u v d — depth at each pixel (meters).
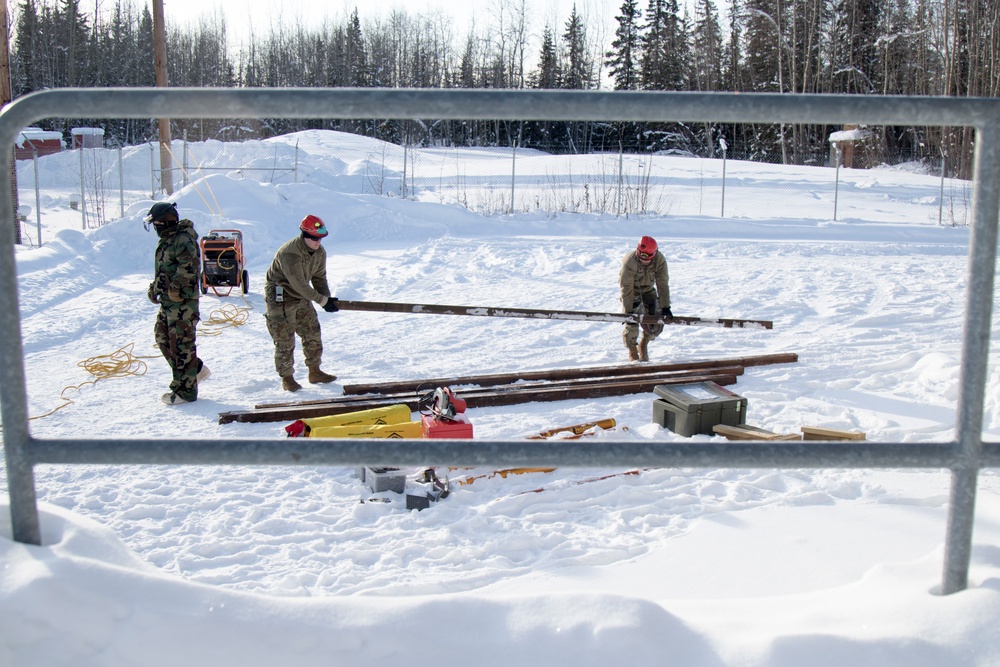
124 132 53.44
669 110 1.69
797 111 1.69
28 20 66.56
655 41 64.94
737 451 1.77
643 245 7.80
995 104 1.68
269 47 82.25
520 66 72.19
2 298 1.77
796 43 51.66
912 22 48.78
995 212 1.72
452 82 76.25
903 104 1.69
